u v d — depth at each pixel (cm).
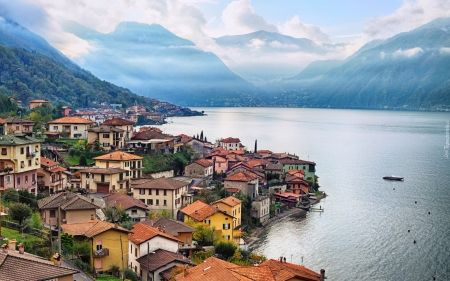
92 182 13288
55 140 18062
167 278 7088
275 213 15350
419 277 10075
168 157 17950
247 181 14838
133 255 7862
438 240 12431
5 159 10550
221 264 6094
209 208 11938
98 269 7462
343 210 15812
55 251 6888
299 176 18888
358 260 11038
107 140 17600
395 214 15138
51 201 9200
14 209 7800
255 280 5553
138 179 14500
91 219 9006
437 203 16588
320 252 11612
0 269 4259
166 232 8844
